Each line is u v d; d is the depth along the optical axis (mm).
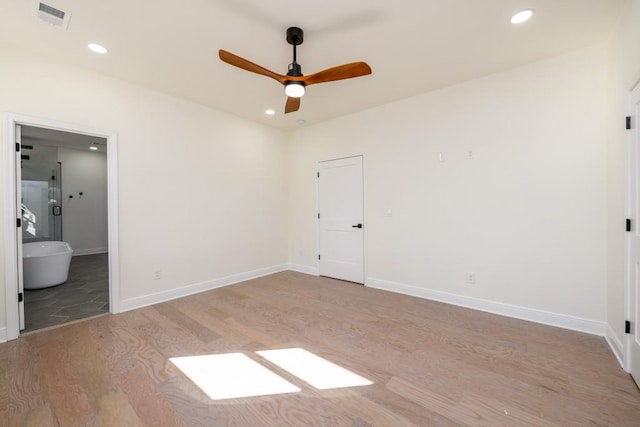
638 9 1715
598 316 2434
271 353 2182
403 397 1676
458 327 2611
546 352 2152
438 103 3281
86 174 6480
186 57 2574
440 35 2256
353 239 4164
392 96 3480
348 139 4172
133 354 2166
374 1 1881
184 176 3562
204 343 2340
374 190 3900
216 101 3619
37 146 5715
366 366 1998
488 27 2154
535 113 2689
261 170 4562
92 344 2318
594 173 2438
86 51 2469
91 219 6578
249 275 4379
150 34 2230
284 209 4977
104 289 3840
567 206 2559
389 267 3768
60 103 2621
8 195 2371
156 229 3301
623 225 1990
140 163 3160
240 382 1832
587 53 2447
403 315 2908
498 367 1965
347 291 3742
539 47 2439
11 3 1872
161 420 1506
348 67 2010
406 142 3561
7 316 2369
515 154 2801
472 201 3068
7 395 1696
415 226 3506
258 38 2289
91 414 1546
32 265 3768
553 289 2633
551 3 1898
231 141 4109
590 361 2025
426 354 2146
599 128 2406
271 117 4266
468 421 1482
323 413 1556
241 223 4266
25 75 2441
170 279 3432
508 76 2820
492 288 2959
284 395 1706
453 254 3211
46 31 2184
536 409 1563
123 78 2977
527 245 2758
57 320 2801
